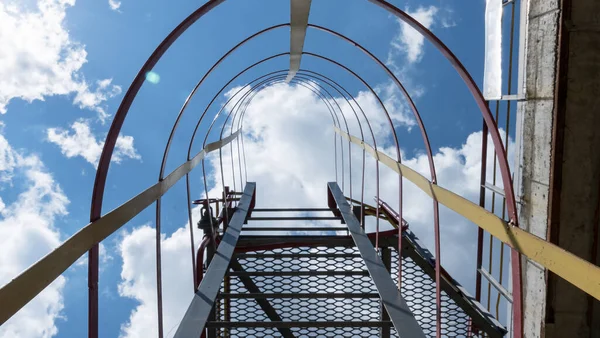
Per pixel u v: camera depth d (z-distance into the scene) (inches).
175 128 125.6
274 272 183.3
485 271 185.9
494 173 182.1
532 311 153.4
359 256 197.6
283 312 197.9
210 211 202.5
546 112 145.6
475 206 100.1
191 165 167.8
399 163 166.6
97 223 81.4
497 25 164.7
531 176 154.0
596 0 137.5
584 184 141.6
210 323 142.9
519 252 83.9
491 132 92.5
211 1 88.6
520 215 158.9
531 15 153.9
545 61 146.5
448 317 194.4
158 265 118.2
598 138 140.7
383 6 95.7
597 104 139.8
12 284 54.1
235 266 202.8
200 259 193.6
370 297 164.9
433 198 128.5
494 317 174.7
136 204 101.1
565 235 142.9
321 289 199.0
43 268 61.8
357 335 186.9
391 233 218.4
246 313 198.7
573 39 138.6
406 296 208.1
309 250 220.7
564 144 141.3
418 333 135.2
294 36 133.3
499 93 163.8
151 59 87.2
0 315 51.6
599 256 142.6
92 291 83.9
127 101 85.9
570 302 146.0
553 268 72.7
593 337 146.6
